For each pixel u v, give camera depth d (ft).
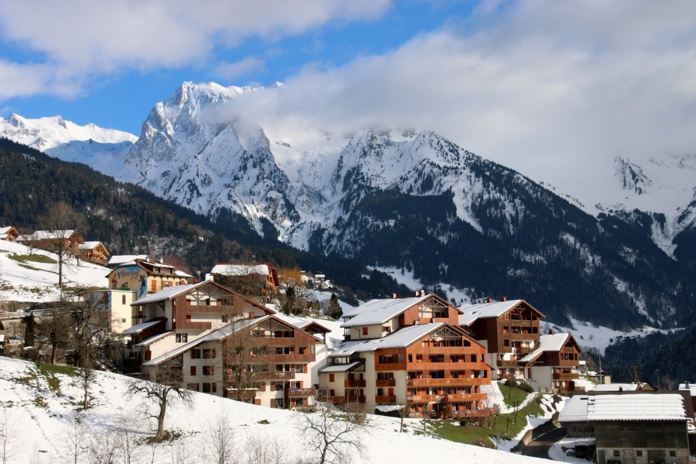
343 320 599.16
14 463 297.33
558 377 610.24
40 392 361.30
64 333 423.23
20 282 589.73
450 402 485.15
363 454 339.16
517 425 491.72
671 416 406.82
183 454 321.32
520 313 631.97
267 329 472.03
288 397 460.55
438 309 578.25
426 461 339.77
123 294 526.98
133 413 362.33
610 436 413.80
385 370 483.10
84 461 306.76
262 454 319.47
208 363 458.09
